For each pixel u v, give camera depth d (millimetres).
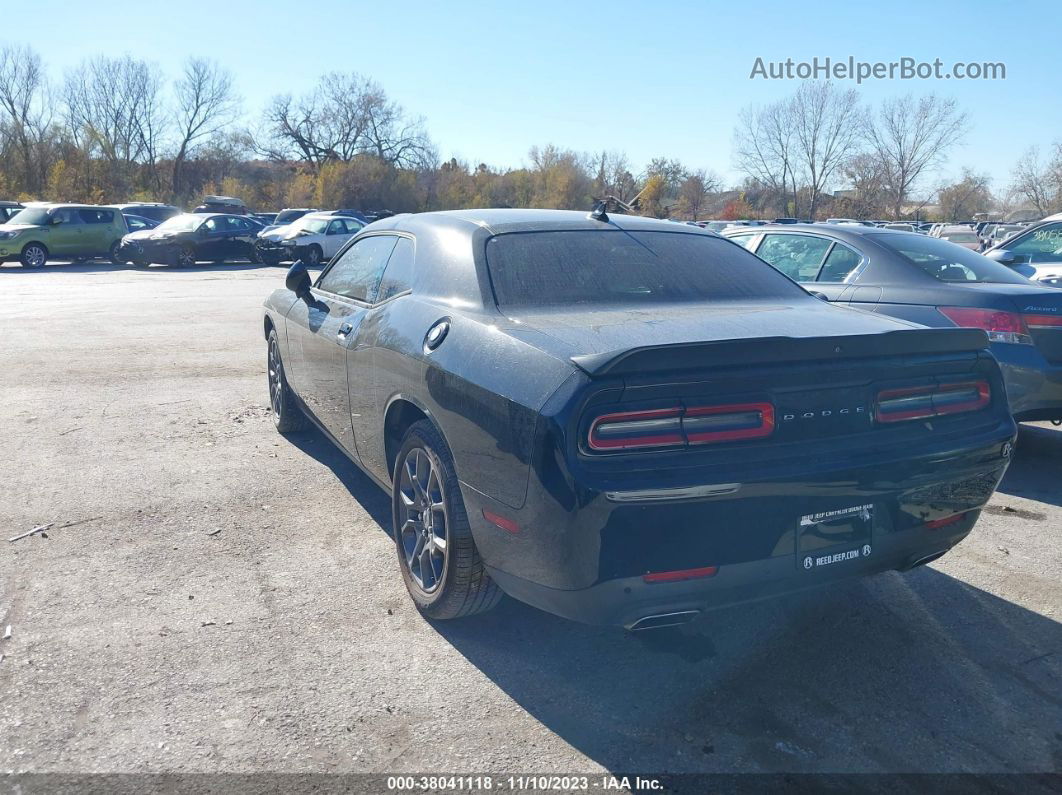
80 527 4344
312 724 2779
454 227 3869
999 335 5277
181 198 67750
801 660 3223
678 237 4023
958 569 4047
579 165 64125
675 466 2553
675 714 2879
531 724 2811
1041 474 5598
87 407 6820
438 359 3191
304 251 24188
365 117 72438
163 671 3059
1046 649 3318
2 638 3254
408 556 3596
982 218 68500
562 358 2703
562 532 2551
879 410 2869
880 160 55969
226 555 4043
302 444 5852
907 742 2738
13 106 56125
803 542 2725
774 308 3443
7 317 12117
